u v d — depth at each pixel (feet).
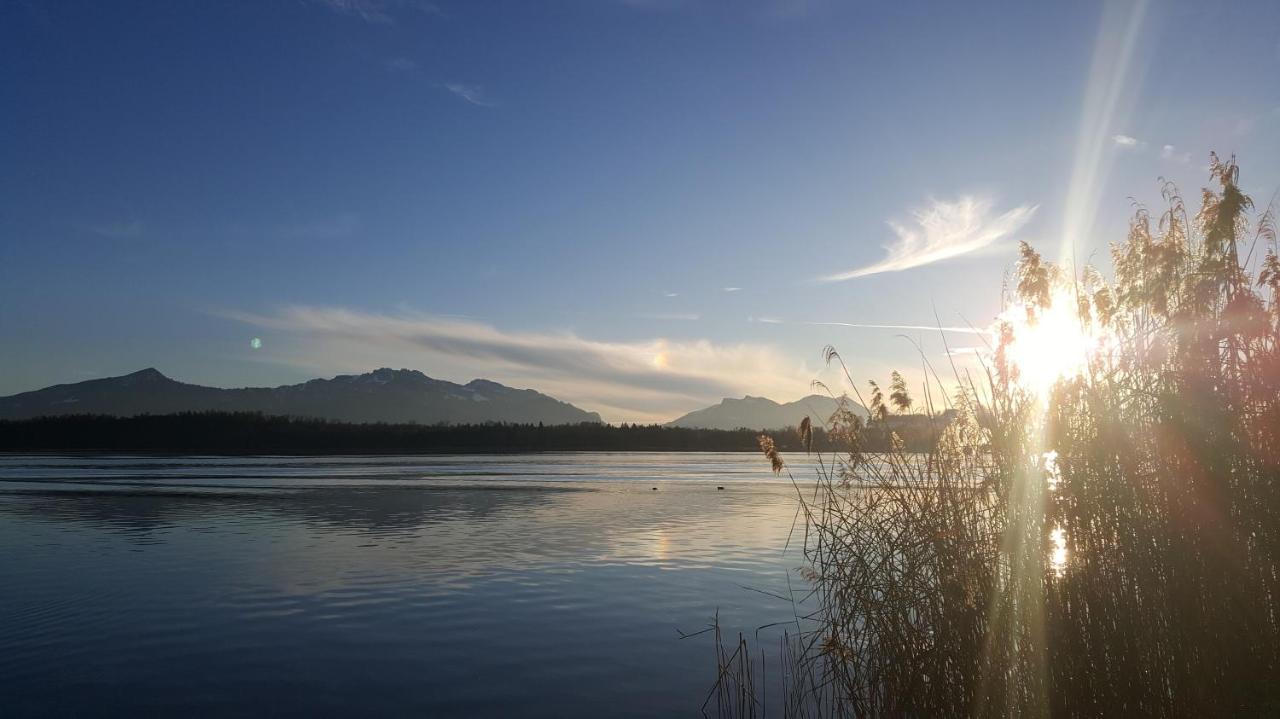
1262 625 23.71
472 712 35.17
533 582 67.10
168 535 101.55
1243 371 25.79
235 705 36.45
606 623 51.72
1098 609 25.62
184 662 43.45
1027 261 28.58
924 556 29.84
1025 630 27.02
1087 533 26.17
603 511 134.41
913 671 29.58
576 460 464.65
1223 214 26.20
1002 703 27.27
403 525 112.98
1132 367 26.99
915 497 30.01
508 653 44.73
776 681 38.17
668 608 56.03
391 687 38.81
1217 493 24.68
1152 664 24.72
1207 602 24.23
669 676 39.86
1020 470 27.53
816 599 57.93
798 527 108.78
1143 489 25.49
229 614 55.42
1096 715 25.45
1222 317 26.11
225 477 247.29
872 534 31.30
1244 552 24.16
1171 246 26.53
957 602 28.68
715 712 34.12
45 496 168.35
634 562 77.61
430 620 53.06
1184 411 25.31
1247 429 24.93
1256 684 23.56
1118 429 26.27
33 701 37.24
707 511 133.69
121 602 59.57
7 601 60.13
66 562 79.20
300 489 192.54
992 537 28.22
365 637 48.60
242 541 95.25
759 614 53.62
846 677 32.83
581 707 35.53
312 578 69.62
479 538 97.71
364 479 239.09
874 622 31.04
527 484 215.72
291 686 39.04
